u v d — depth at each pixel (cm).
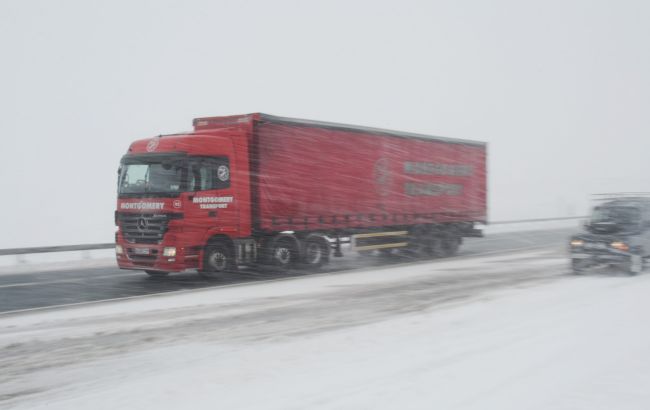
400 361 676
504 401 545
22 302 1169
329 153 1700
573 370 631
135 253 1389
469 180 2241
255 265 1562
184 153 1378
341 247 1825
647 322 860
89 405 577
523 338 770
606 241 1427
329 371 646
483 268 1630
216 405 555
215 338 827
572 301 1052
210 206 1423
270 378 630
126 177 1425
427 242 2039
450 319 912
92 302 1158
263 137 1530
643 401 545
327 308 1046
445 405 536
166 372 672
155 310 1049
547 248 2245
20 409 574
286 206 1583
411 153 1975
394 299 1131
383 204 1864
